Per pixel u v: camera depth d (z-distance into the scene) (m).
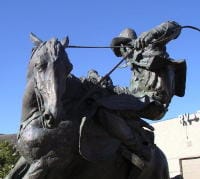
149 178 5.93
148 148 5.77
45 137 5.01
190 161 31.84
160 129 34.22
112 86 5.99
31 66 5.22
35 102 5.21
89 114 5.42
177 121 33.22
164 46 6.15
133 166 5.69
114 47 6.03
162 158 6.16
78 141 5.22
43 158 5.02
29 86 5.23
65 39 5.29
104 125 5.54
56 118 4.73
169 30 5.93
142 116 6.04
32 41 5.40
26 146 5.07
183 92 6.33
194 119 32.19
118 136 5.56
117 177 5.66
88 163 5.39
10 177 5.34
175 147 33.00
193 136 32.00
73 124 5.19
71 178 5.43
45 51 5.05
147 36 5.88
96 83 5.79
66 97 5.39
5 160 21.91
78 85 5.60
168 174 6.31
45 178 5.10
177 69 6.18
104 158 5.31
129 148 5.64
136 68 6.18
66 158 5.13
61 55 5.03
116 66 5.84
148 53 5.96
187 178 31.75
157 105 5.92
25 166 5.33
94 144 5.34
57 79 4.88
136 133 5.87
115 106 5.62
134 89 6.17
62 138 5.07
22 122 5.30
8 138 25.58
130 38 6.26
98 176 5.47
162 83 5.96
